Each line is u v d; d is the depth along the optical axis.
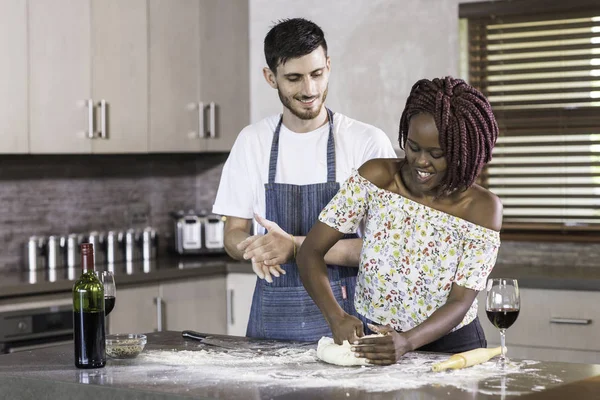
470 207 2.71
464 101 2.57
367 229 2.81
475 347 2.85
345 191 2.82
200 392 2.26
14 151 4.71
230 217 3.54
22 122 4.73
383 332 2.59
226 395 2.22
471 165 2.61
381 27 5.33
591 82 5.06
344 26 5.41
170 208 6.07
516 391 2.23
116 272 4.93
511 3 5.17
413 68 5.26
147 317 4.97
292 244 3.12
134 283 4.91
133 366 2.60
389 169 2.80
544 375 2.41
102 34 5.09
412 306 2.77
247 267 5.29
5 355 2.82
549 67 5.13
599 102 5.05
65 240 5.25
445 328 2.63
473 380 2.35
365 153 3.41
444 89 2.58
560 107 5.14
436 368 2.45
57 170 5.44
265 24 5.64
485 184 5.32
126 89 5.21
